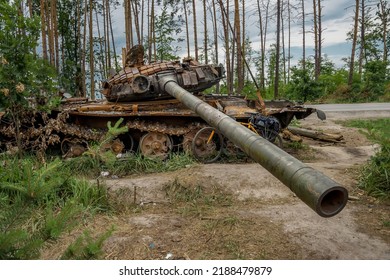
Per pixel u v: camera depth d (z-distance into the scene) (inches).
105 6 1023.0
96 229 191.6
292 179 91.1
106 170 294.4
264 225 195.3
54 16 749.9
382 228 190.7
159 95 337.1
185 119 351.3
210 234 185.9
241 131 120.6
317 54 1130.0
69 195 221.3
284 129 418.6
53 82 268.7
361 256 164.2
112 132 216.2
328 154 392.2
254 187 248.5
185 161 307.3
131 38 815.7
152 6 885.8
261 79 1225.4
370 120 636.7
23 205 91.1
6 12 233.9
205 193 243.3
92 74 855.7
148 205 230.1
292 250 170.4
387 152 257.3
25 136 325.4
